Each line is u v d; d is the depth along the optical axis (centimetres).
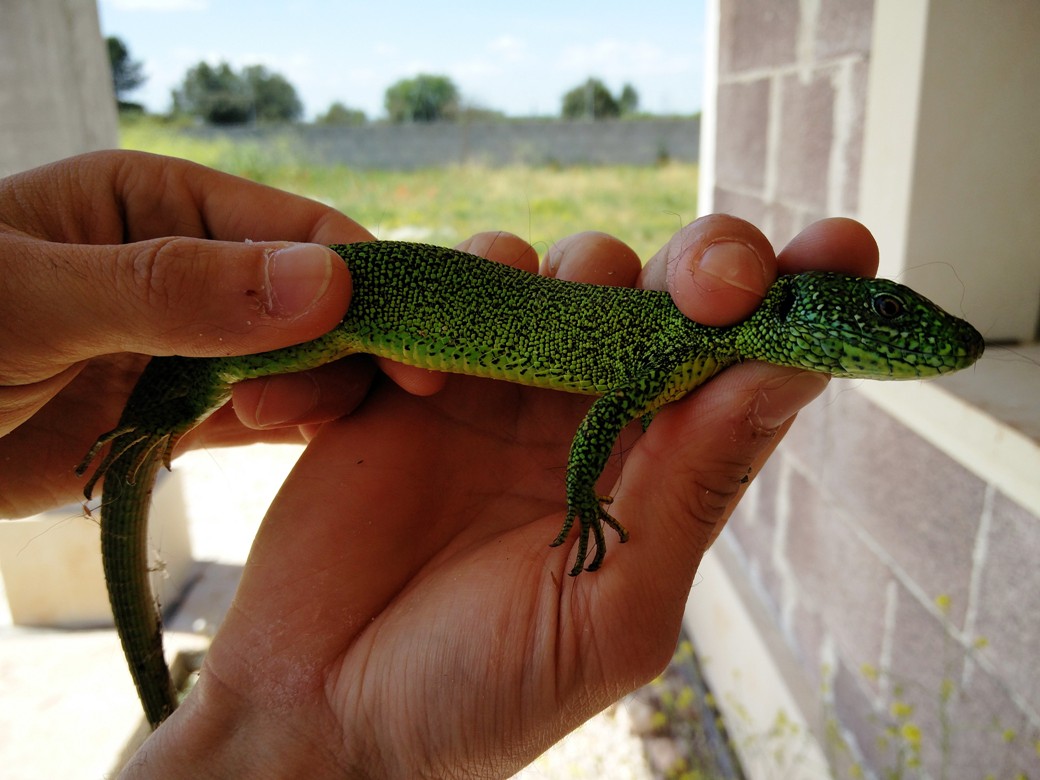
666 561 13
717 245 14
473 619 14
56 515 32
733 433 13
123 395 22
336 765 14
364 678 14
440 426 18
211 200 19
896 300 14
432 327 17
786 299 15
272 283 14
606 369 16
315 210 20
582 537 14
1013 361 20
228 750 14
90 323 14
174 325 14
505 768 14
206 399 19
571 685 13
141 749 15
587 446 14
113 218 19
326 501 17
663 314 16
